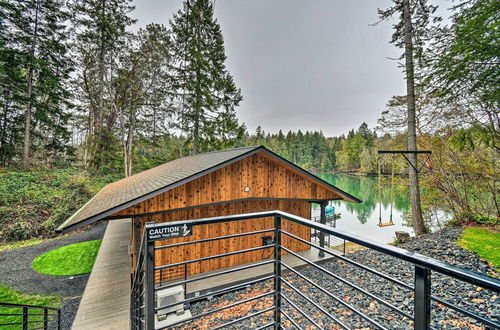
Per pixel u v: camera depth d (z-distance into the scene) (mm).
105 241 9188
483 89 4266
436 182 9852
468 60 4035
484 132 5371
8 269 7668
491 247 5680
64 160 18094
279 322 1850
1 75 13164
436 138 9391
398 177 12930
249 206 7367
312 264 1524
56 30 15336
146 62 16562
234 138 17125
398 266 5812
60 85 15984
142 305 2193
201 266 6602
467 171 8891
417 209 8758
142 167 19531
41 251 9203
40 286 6695
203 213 6633
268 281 5926
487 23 3840
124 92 17500
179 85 16328
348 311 4125
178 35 15867
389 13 9047
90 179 15734
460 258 5352
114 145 18500
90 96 18375
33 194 12070
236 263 7094
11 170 14016
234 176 6512
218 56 16250
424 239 7215
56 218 11391
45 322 4375
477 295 3877
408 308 3922
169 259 6211
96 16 15523
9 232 10031
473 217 8094
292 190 7488
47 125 16312
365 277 5449
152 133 20219
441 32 4605
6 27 13555
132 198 4617
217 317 4426
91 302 4961
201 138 15938
